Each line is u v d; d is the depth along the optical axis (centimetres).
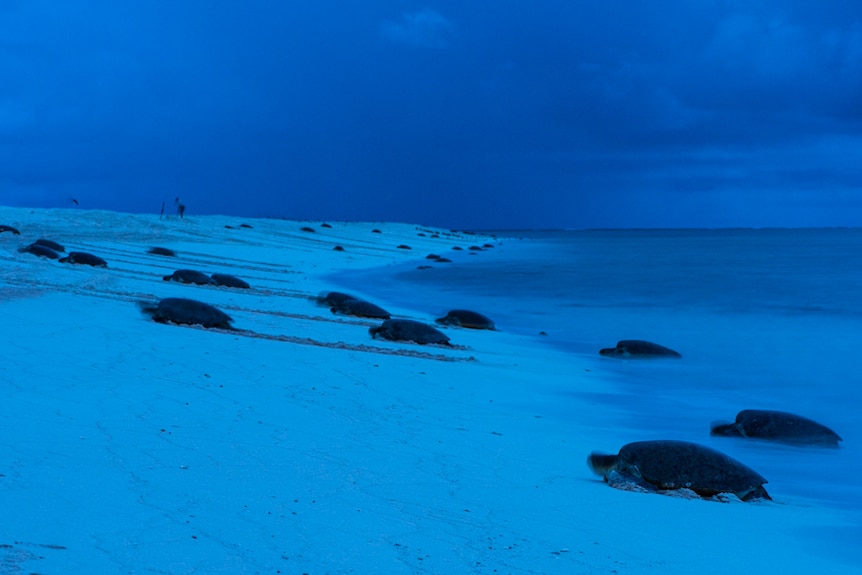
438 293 3597
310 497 741
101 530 597
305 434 993
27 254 3172
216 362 1420
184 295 2480
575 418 1291
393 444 986
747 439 1212
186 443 892
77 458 788
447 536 667
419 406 1250
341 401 1218
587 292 3700
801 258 6862
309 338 1873
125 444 862
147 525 619
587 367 1850
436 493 794
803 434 1200
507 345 2158
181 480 750
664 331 2494
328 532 649
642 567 629
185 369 1333
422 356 1761
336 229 8219
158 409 1047
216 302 2444
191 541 595
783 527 773
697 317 2819
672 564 642
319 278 3941
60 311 1834
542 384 1573
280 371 1399
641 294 3616
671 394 1566
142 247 4338
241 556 577
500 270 5191
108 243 4347
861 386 1672
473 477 870
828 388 1650
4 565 504
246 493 732
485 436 1089
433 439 1038
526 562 619
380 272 4650
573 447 1077
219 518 655
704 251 8462
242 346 1606
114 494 686
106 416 983
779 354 2069
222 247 4969
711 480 888
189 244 4872
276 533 634
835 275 4734
